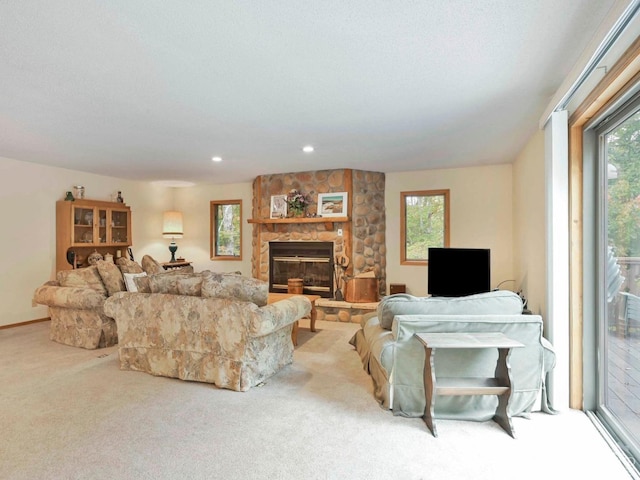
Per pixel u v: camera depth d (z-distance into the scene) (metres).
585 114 2.35
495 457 2.07
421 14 1.79
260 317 2.88
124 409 2.63
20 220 5.24
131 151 4.65
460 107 3.11
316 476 1.90
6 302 5.10
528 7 1.73
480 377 2.54
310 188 6.14
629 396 2.14
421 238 6.18
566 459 2.05
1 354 3.88
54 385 3.05
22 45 2.07
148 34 1.97
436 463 2.02
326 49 2.14
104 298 4.06
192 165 5.57
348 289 5.62
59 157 4.99
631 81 1.88
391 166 5.76
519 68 2.38
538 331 2.51
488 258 4.12
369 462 2.02
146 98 2.88
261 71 2.42
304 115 3.30
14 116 3.28
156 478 1.88
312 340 4.49
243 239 7.37
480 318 2.51
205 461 2.02
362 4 1.71
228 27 1.90
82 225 5.82
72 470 1.93
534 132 3.85
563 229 2.61
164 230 7.43
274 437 2.28
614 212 2.32
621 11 1.49
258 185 6.51
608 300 2.42
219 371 3.02
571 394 2.63
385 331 2.81
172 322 3.20
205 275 3.24
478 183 5.79
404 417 2.54
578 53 2.18
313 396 2.88
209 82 2.59
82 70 2.39
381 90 2.75
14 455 2.06
